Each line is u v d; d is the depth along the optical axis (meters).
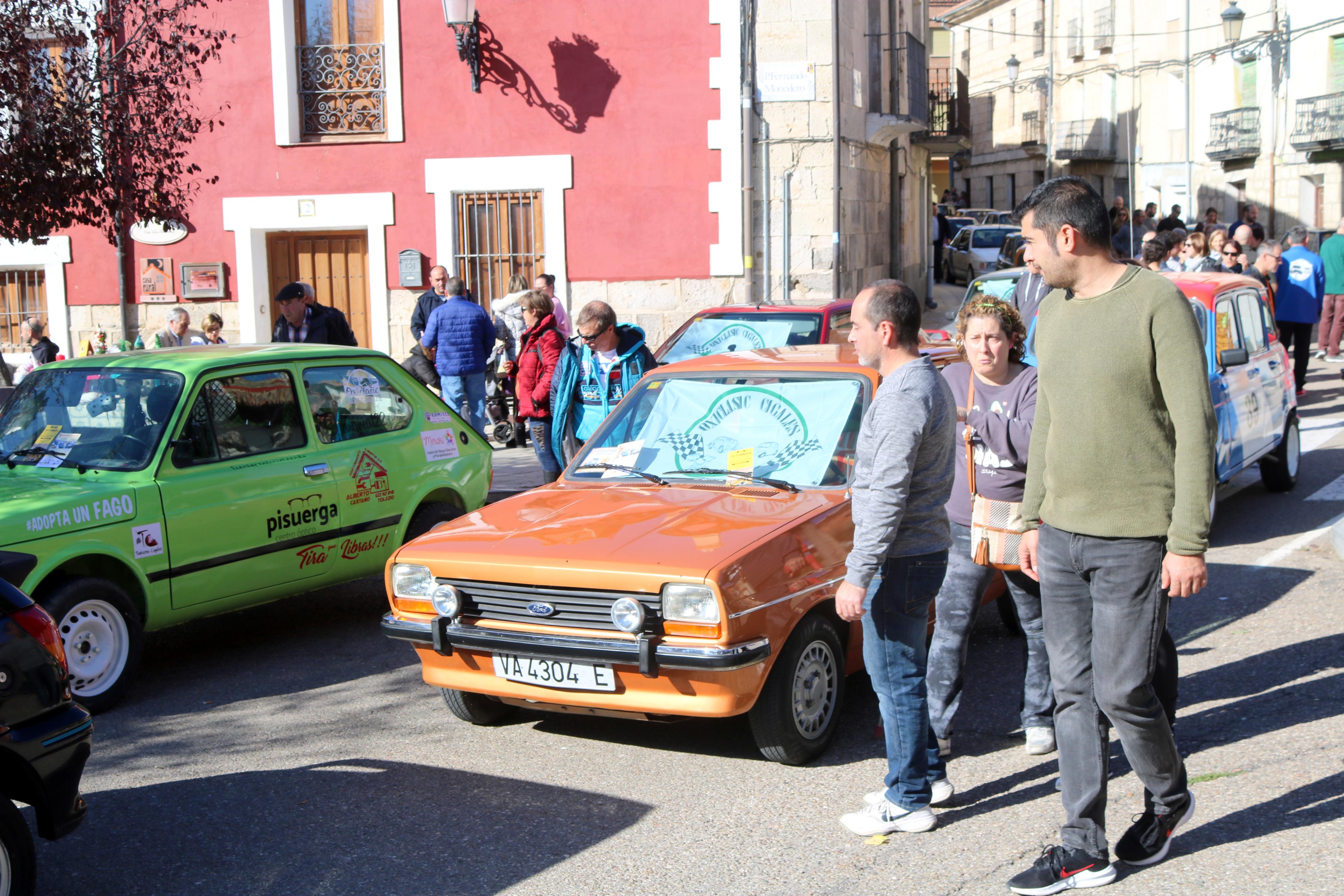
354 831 4.52
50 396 6.81
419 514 7.62
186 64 10.97
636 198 14.93
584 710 4.95
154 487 6.19
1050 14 48.47
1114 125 44.94
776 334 10.22
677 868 4.13
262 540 6.65
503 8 14.77
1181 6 40.53
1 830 3.60
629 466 5.85
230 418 6.69
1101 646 3.69
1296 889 3.75
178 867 4.29
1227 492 10.38
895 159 19.58
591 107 14.84
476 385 12.20
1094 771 3.79
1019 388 4.70
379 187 15.24
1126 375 3.55
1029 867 4.02
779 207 14.93
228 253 15.45
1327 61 33.91
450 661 5.12
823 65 14.66
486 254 15.27
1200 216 40.41
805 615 4.94
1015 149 52.50
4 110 9.65
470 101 14.98
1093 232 3.60
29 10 9.75
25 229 10.06
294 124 15.19
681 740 5.34
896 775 4.29
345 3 15.09
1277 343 10.07
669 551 4.72
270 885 4.13
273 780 5.05
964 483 4.85
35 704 3.83
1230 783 4.57
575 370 8.11
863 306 4.16
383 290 15.34
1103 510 3.62
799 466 5.56
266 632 7.49
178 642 7.34
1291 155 35.62
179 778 5.11
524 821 4.55
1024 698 5.25
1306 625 6.51
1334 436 12.38
